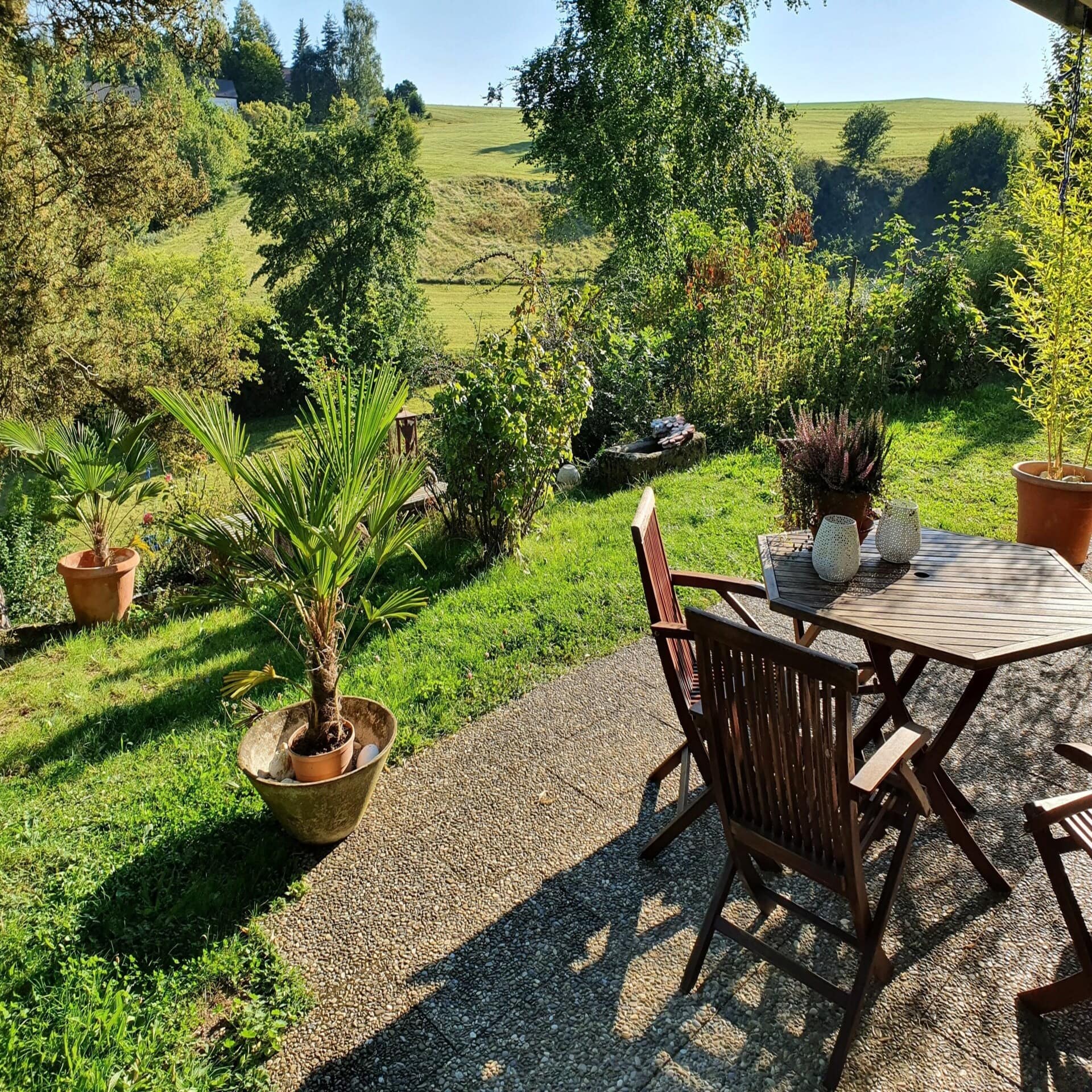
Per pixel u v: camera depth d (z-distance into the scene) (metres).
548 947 2.33
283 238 26.06
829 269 9.62
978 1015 2.05
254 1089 1.95
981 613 2.45
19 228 7.66
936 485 6.25
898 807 2.27
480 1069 1.98
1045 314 4.88
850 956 2.25
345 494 2.73
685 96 14.37
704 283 9.62
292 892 2.59
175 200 9.13
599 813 2.91
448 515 5.70
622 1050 2.01
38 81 8.27
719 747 2.08
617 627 4.36
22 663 5.14
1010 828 2.72
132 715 4.01
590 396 5.67
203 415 2.75
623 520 6.10
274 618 5.23
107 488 6.00
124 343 9.52
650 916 2.43
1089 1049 1.96
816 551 2.77
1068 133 4.63
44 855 2.85
